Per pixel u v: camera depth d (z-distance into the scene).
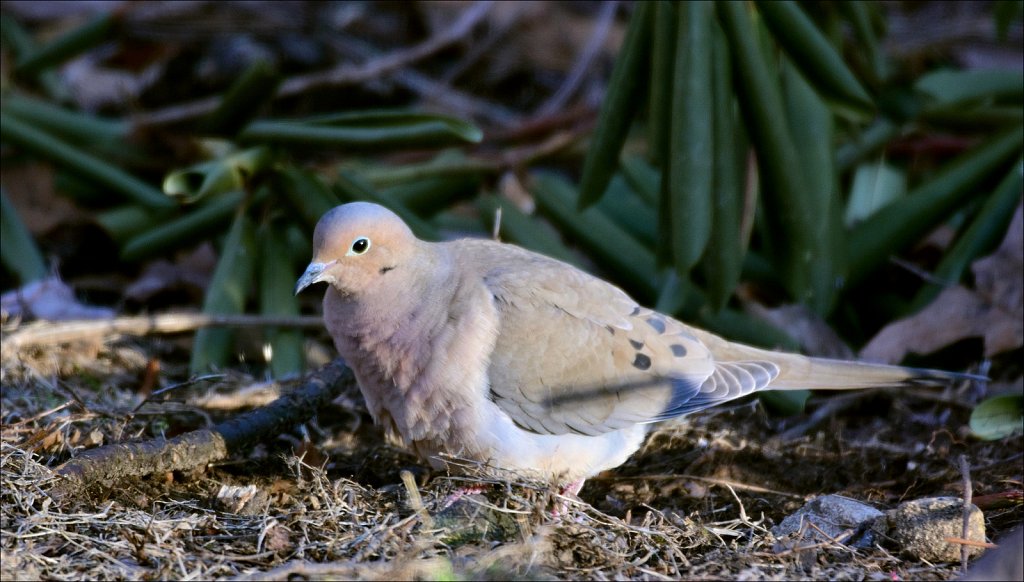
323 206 11.26
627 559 7.11
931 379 9.09
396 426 8.42
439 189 12.81
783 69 11.45
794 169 10.34
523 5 17.97
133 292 12.23
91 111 16.23
